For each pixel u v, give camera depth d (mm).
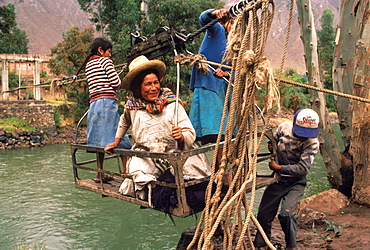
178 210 2674
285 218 3420
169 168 3090
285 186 3648
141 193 2959
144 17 24250
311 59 6262
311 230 4496
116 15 26219
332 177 6270
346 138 6250
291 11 2252
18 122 22266
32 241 6633
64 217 7945
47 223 7582
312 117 3393
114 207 8680
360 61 5406
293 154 3568
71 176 11992
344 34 6180
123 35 22875
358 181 5355
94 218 7871
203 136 3695
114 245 6363
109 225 7441
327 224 4609
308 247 3965
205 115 3666
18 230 7191
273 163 3484
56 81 4625
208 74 3674
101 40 4090
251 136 2543
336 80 6367
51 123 23625
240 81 2441
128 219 7809
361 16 5871
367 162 5242
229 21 3760
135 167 3021
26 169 13320
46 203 8992
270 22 2316
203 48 3830
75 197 9500
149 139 3102
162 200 2762
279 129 3701
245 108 2455
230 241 2580
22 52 51375
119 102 24203
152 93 3092
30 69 44562
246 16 2445
